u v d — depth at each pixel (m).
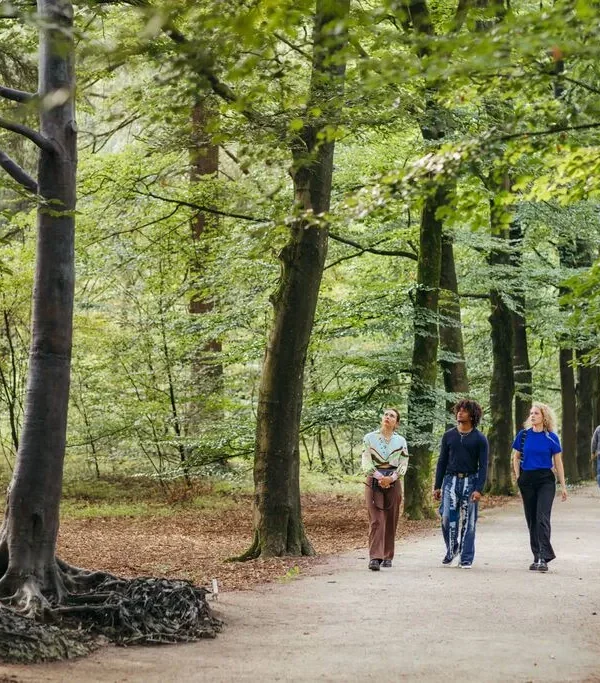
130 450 26.44
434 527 18.22
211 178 18.88
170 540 16.78
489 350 32.94
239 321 20.30
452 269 23.53
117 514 21.94
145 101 12.66
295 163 8.73
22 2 10.62
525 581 10.88
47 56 8.75
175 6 5.05
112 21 12.86
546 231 27.33
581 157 7.48
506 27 5.43
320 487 29.77
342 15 5.52
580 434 35.12
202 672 6.66
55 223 8.80
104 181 17.91
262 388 14.15
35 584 8.36
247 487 27.19
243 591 10.40
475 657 7.12
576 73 9.12
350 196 7.29
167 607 8.07
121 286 25.31
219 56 6.12
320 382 22.48
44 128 8.83
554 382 38.59
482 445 12.20
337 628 8.26
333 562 12.99
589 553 13.54
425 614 8.87
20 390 26.75
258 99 8.86
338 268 26.06
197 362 25.08
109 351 25.17
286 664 6.93
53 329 8.77
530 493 12.05
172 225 19.48
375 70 6.22
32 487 8.60
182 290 21.42
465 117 15.24
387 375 20.50
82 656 7.14
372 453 12.20
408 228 21.31
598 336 26.86
